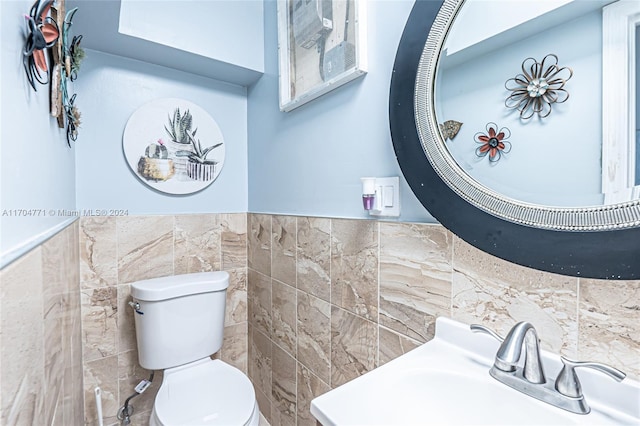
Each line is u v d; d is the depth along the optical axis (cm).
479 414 60
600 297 53
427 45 77
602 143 52
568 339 57
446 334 75
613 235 50
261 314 165
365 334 100
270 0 155
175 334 135
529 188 61
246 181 182
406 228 85
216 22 147
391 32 90
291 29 134
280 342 148
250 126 178
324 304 118
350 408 55
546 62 59
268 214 156
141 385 141
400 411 58
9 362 40
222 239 173
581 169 55
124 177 147
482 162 69
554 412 52
